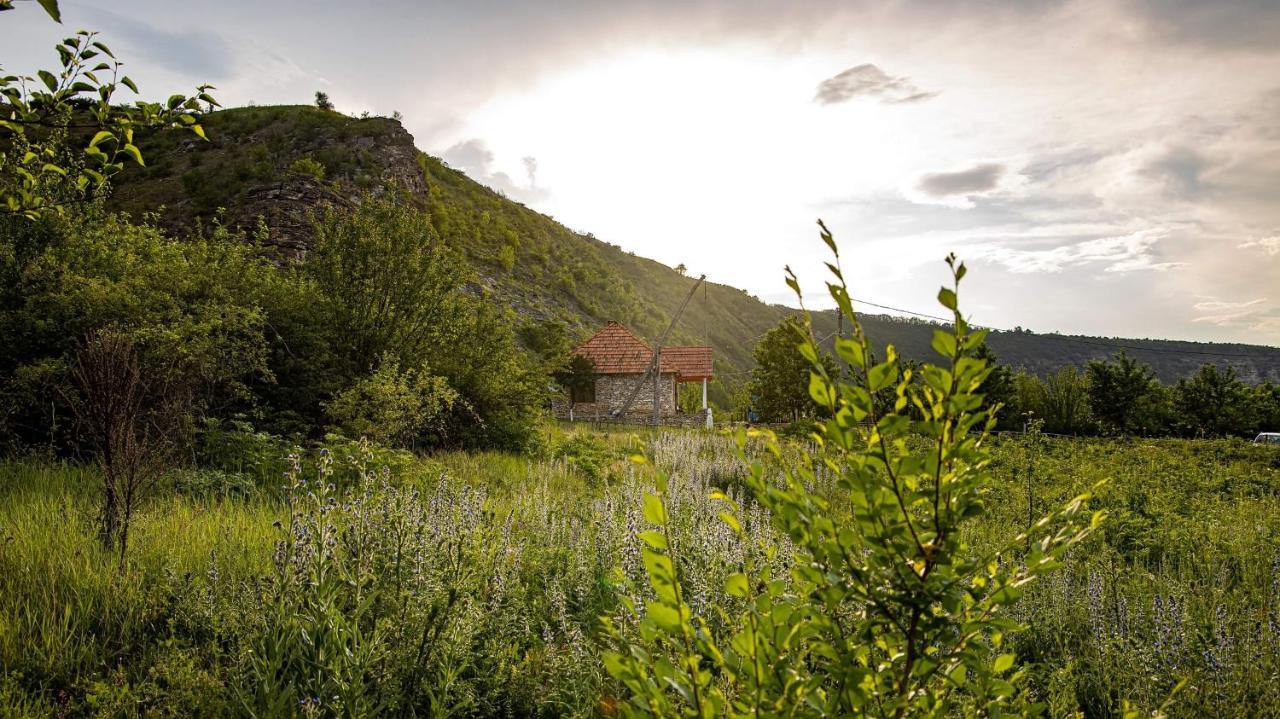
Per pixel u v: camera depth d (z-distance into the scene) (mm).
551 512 7891
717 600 3902
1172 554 7285
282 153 52312
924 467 1292
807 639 1536
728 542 4973
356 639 3146
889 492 1300
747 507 6688
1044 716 3621
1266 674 3635
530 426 16438
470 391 15438
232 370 11195
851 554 1459
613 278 93188
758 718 1272
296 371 13266
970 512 1305
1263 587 5227
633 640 2037
